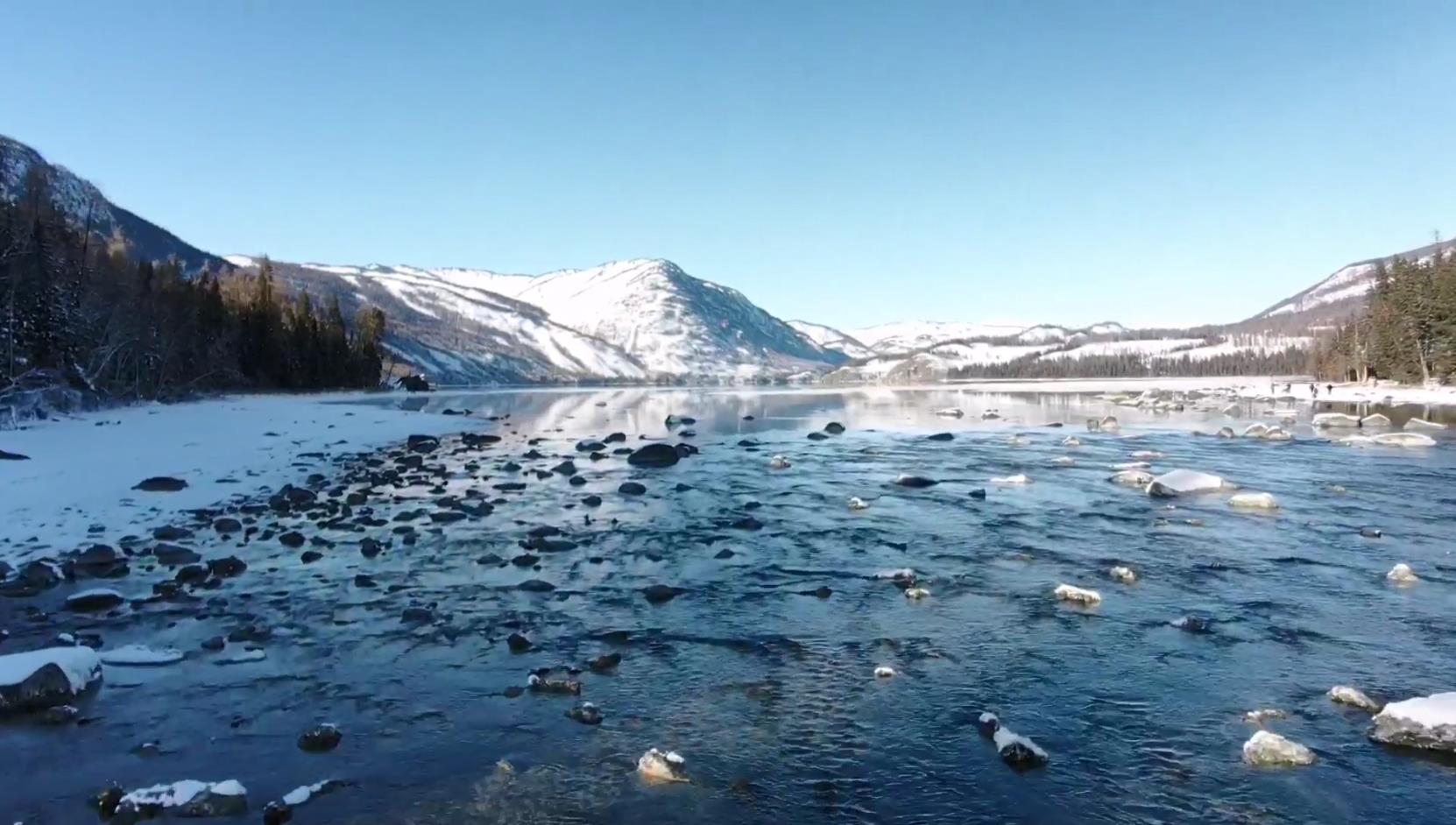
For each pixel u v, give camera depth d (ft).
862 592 46.42
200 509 68.54
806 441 139.85
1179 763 26.66
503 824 23.07
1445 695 28.58
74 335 201.98
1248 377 574.97
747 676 34.12
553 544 57.52
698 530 63.41
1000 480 88.17
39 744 27.73
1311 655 35.94
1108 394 348.59
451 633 39.06
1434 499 74.43
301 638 38.34
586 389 585.22
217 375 295.69
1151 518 67.15
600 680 33.73
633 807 24.07
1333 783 25.29
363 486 84.64
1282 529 62.18
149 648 36.50
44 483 75.56
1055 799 24.56
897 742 28.25
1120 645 37.37
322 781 25.25
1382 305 325.01
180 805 23.43
